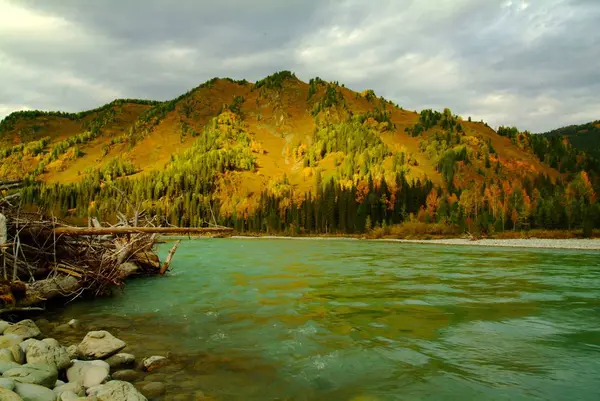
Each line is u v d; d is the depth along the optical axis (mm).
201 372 7637
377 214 132625
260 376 7465
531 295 16094
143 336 10141
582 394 6770
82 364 7512
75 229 14211
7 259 12453
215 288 17734
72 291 14320
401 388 6984
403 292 16797
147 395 6414
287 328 10938
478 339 9953
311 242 83125
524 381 7344
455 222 109000
